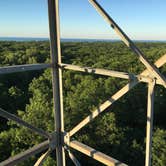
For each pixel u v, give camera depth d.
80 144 3.00
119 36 2.37
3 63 31.31
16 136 15.67
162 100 23.80
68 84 23.83
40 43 67.62
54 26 2.87
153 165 14.57
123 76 2.46
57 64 2.98
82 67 2.77
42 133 2.98
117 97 2.55
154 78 2.24
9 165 2.62
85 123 2.88
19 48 49.06
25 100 24.09
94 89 20.48
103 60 35.31
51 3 2.79
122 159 15.86
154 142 15.78
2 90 24.58
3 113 2.59
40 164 2.99
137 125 21.80
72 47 59.94
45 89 21.59
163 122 23.70
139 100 22.75
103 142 16.62
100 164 14.92
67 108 18.19
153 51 38.62
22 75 28.59
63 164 3.23
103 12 2.42
